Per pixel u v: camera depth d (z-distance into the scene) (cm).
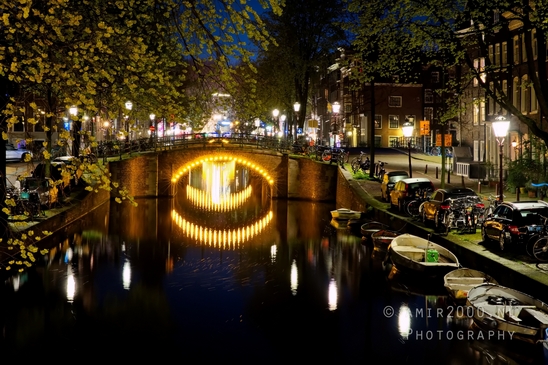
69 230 2886
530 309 1267
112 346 1394
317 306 1698
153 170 4659
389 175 3156
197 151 4653
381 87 6544
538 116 3189
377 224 2678
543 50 1639
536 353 1181
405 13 1897
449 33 1841
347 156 4800
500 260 1617
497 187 2723
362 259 2331
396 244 2030
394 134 6625
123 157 4488
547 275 1427
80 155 1232
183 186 6112
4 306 1692
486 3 1678
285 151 4606
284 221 3553
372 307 1659
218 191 6009
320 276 2077
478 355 1278
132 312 1655
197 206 4462
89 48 1108
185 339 1442
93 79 1220
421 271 1739
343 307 1677
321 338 1434
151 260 2377
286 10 4266
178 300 1783
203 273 2155
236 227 3372
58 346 1387
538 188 2716
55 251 2488
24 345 1388
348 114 6800
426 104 6650
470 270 1590
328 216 3706
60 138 1053
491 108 3847
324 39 4378
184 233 3106
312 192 4512
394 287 1861
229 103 1313
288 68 4472
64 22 1095
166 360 1312
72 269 2170
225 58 1231
